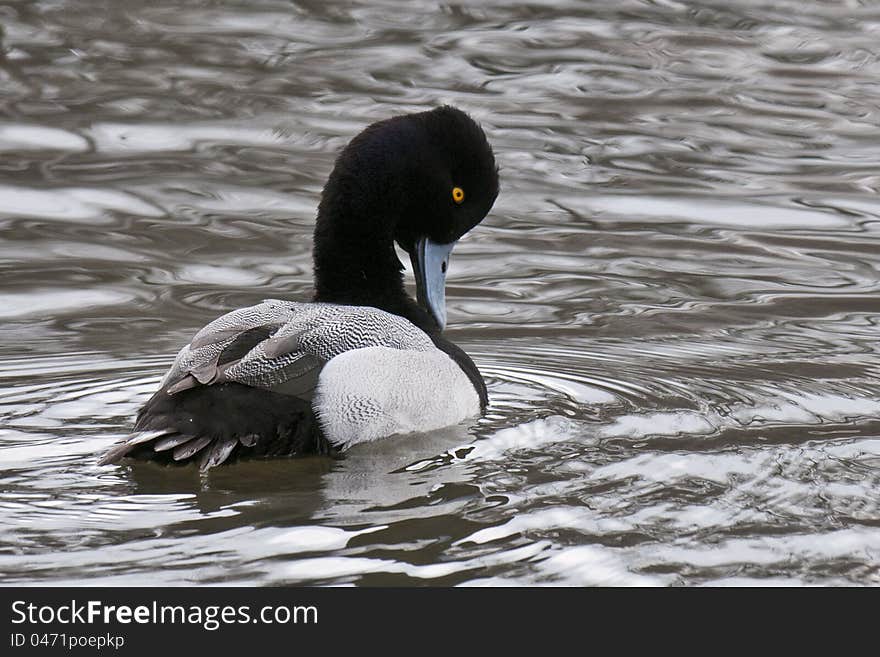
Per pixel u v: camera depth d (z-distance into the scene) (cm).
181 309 1329
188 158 1758
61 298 1349
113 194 1636
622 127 1922
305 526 810
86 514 821
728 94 2061
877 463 941
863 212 1648
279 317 986
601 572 759
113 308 1328
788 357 1222
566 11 2428
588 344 1256
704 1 2439
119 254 1472
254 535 795
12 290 1363
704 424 1027
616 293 1412
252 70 2106
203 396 905
